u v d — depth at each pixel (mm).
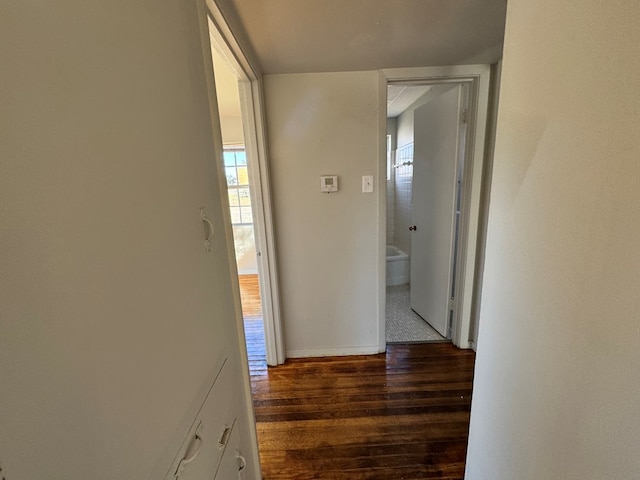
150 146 551
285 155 1934
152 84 567
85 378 385
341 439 1533
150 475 514
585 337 554
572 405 593
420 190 2611
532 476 730
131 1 508
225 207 960
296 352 2262
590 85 520
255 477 1235
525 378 742
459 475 1334
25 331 310
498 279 844
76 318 374
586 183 538
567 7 562
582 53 533
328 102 1864
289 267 2111
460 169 2094
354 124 1895
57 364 345
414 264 2832
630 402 470
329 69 1786
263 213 1925
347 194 1999
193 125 752
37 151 329
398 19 1234
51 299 340
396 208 4004
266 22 1223
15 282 301
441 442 1501
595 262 524
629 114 451
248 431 1158
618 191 474
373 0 1092
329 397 1832
